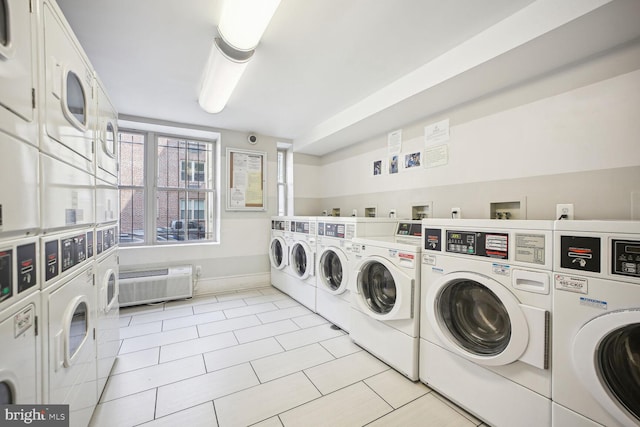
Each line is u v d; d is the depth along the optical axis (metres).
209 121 3.55
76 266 1.21
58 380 1.02
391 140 3.15
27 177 0.81
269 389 1.74
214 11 1.60
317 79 2.40
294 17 1.63
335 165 4.23
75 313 1.22
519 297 1.31
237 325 2.74
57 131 1.02
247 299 3.56
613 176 1.57
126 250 3.35
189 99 2.86
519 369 1.31
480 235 1.48
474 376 1.49
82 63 1.29
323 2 1.51
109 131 1.85
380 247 2.09
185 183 4.00
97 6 1.55
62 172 1.06
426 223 1.78
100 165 1.60
